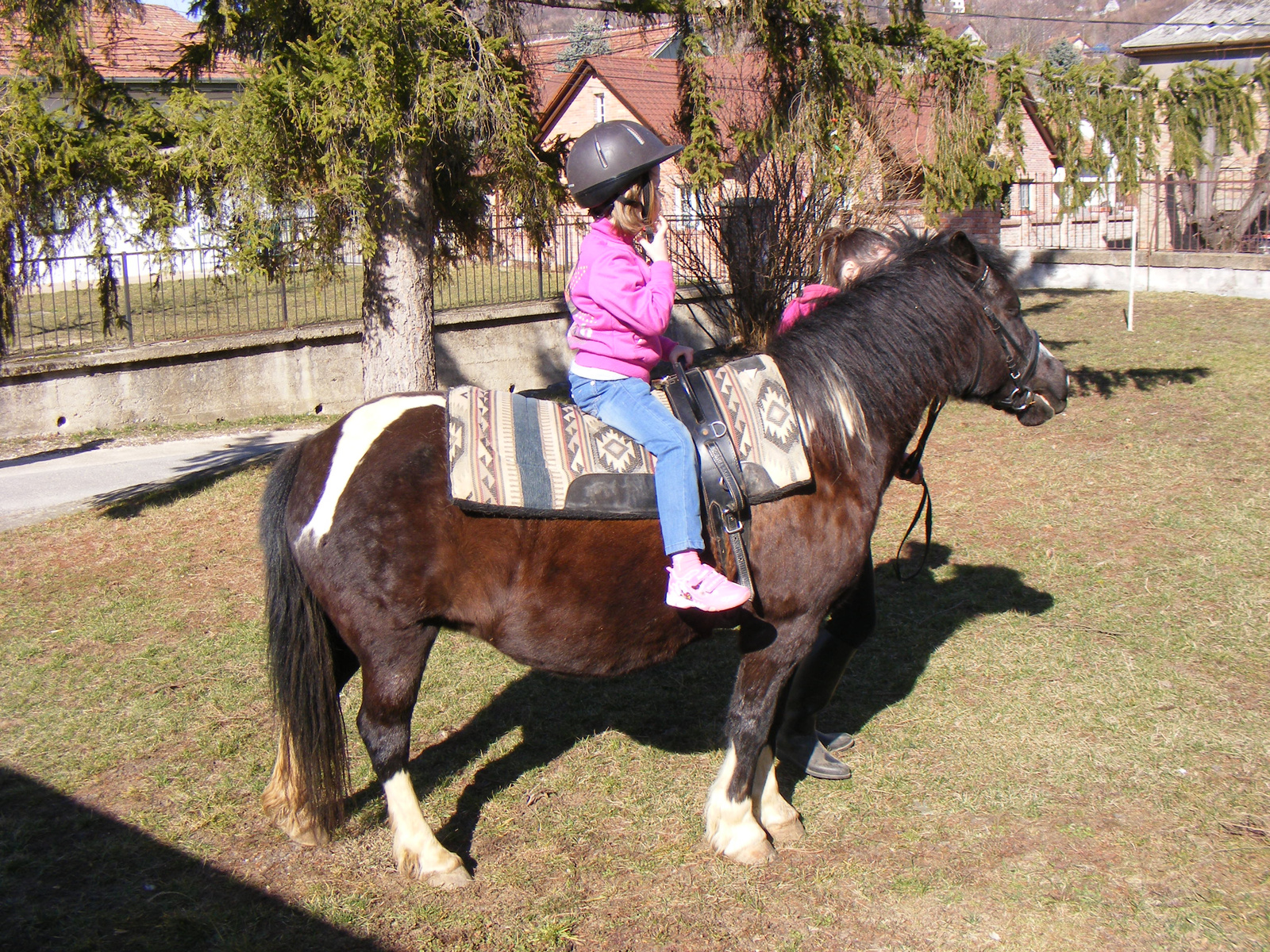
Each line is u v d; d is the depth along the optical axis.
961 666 4.31
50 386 9.70
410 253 6.87
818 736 3.71
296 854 3.18
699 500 2.81
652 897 2.95
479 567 2.82
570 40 10.08
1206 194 16.22
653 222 2.82
